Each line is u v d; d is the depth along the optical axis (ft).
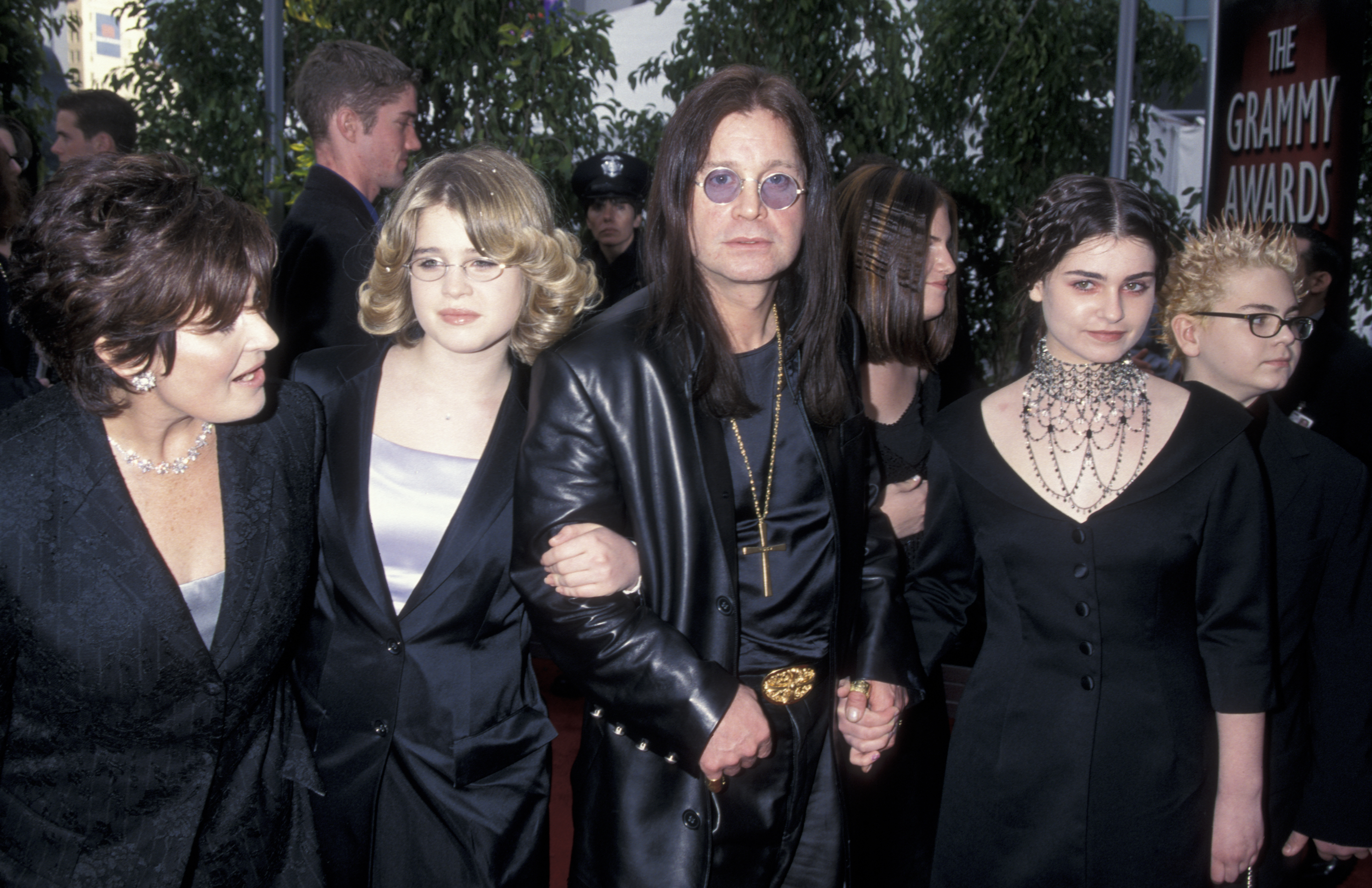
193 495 4.64
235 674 4.63
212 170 18.94
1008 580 5.76
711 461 5.27
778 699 5.49
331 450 5.73
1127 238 5.32
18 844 4.36
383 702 5.60
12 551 4.09
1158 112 21.80
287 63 19.15
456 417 5.84
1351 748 6.49
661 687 4.96
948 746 7.34
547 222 5.79
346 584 5.61
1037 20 19.38
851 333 6.06
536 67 18.21
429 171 5.64
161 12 19.02
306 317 9.48
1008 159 19.45
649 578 5.24
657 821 5.29
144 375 4.20
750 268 5.13
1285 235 6.45
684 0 21.33
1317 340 9.43
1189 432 5.43
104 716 4.34
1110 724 5.42
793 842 5.64
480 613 5.76
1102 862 5.43
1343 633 6.46
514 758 5.88
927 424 6.08
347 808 5.60
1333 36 13.98
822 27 19.08
